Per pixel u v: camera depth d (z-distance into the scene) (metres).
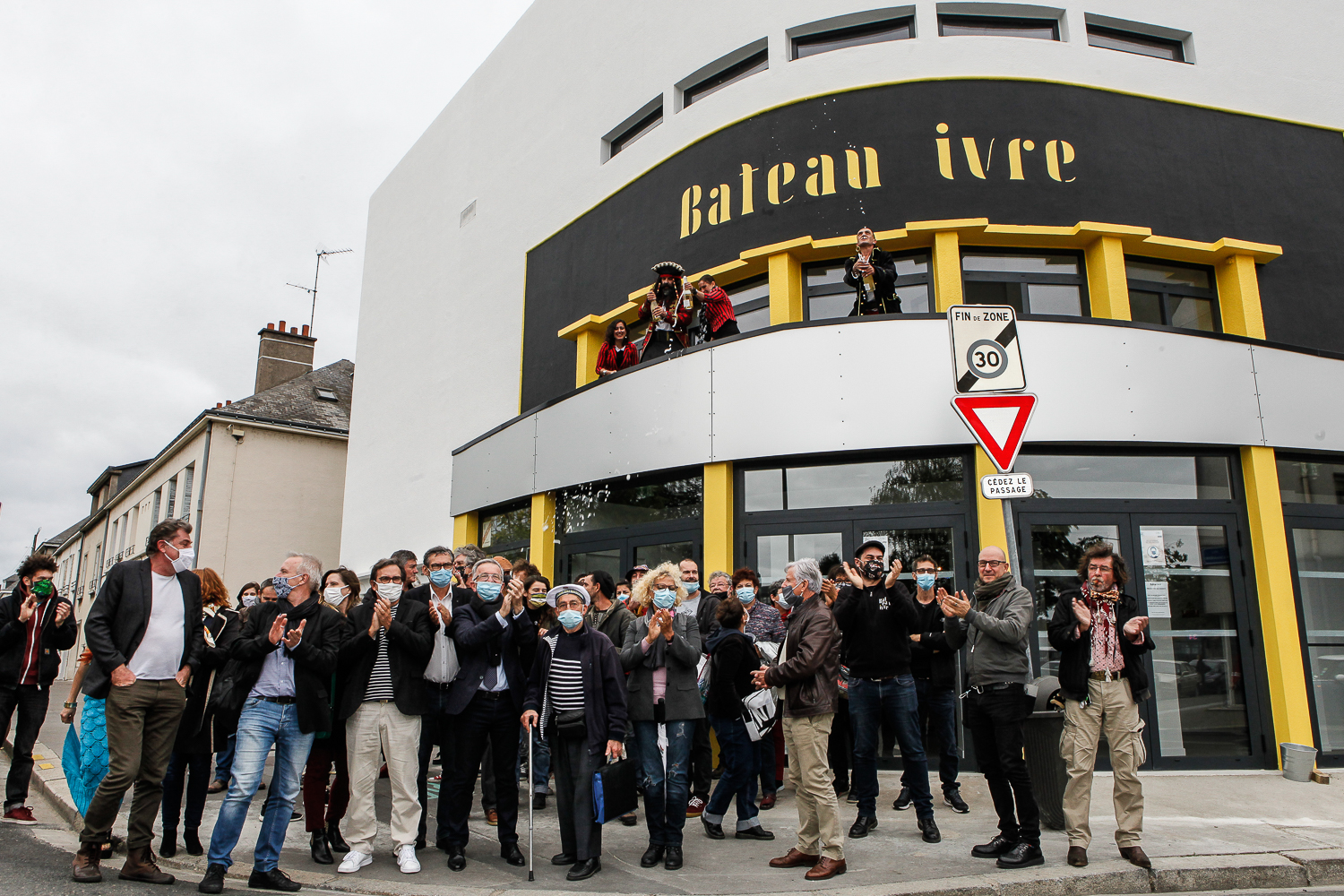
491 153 14.03
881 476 8.02
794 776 5.00
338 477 23.38
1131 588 7.59
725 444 8.34
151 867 4.74
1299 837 5.33
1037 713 5.68
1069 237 8.50
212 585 6.79
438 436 14.07
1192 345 7.95
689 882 4.66
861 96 8.98
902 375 7.87
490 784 6.41
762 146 9.36
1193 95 9.14
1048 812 5.60
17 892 4.38
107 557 32.03
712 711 5.63
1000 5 9.25
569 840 5.03
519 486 10.85
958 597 4.99
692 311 9.24
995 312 5.59
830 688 4.82
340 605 5.51
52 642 6.78
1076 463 7.82
